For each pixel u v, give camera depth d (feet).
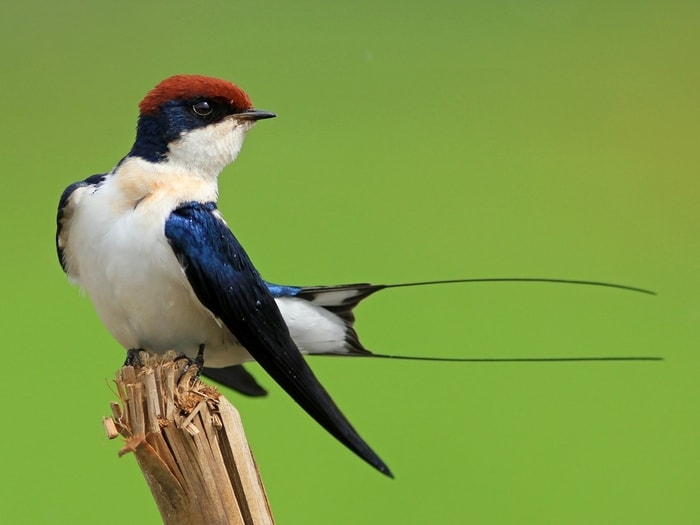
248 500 16.40
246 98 21.61
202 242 20.12
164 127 21.02
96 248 20.03
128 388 16.44
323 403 20.26
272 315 20.83
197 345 21.24
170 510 16.37
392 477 18.53
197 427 16.26
